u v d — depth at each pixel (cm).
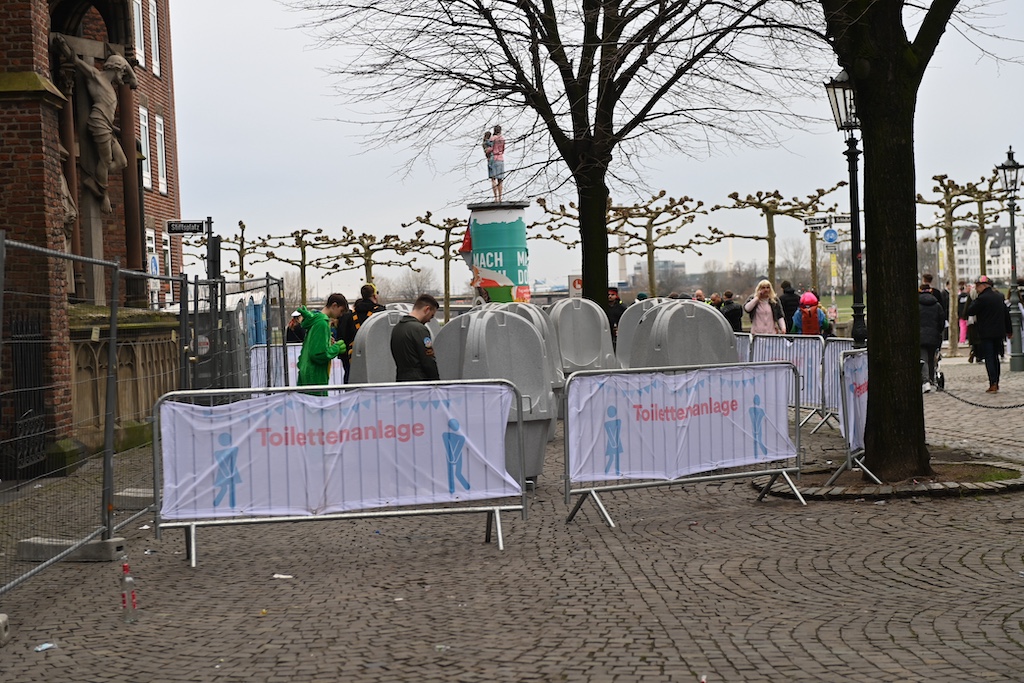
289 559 866
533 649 595
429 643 615
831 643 582
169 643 638
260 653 609
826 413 1554
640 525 950
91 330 942
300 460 873
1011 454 1265
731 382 1020
